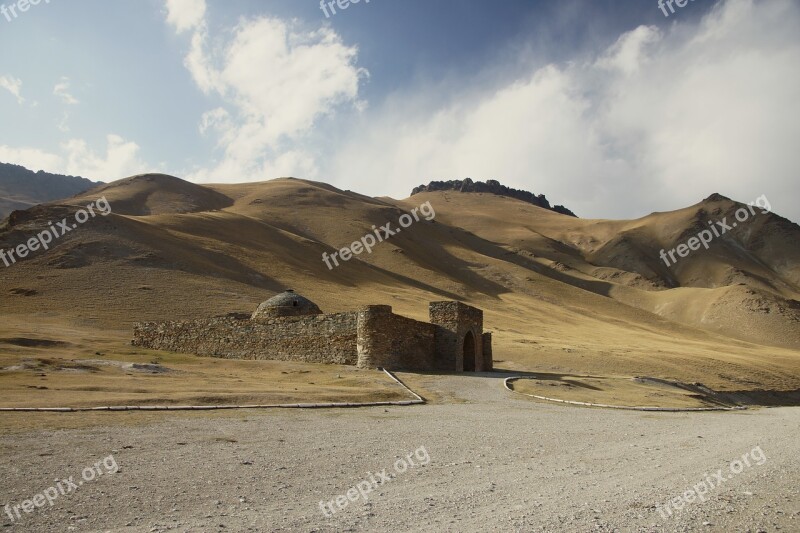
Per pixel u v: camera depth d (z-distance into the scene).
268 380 29.42
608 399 31.83
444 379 33.56
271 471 11.29
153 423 15.93
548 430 18.44
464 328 43.34
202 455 12.36
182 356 41.03
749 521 9.27
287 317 41.41
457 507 9.35
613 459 13.80
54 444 12.57
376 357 36.25
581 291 164.12
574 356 63.50
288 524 8.27
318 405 21.55
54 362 29.52
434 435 16.34
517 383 34.50
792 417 29.73
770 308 158.75
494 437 16.44
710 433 19.67
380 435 15.94
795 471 13.10
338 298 87.25
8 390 20.50
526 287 158.38
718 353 90.00
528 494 10.27
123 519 8.23
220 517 8.45
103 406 18.11
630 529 8.55
